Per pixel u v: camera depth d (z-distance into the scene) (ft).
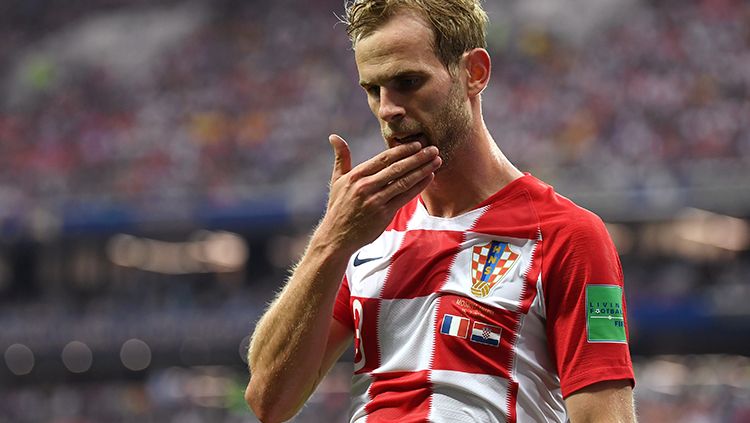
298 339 30.07
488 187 31.48
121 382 362.94
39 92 420.77
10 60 448.24
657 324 314.14
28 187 368.68
